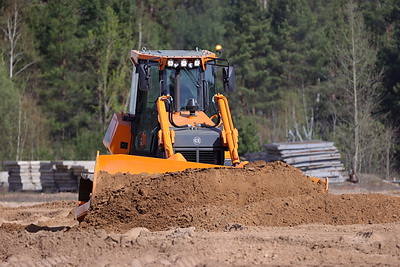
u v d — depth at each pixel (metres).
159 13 159.88
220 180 26.69
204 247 19.70
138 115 36.56
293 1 155.00
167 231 22.94
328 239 20.75
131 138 37.28
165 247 19.78
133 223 25.06
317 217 25.36
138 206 25.58
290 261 18.09
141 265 17.83
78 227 25.19
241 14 156.38
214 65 35.66
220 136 31.69
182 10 158.00
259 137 125.19
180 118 33.19
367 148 103.38
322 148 72.69
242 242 20.47
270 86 151.75
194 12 155.50
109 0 144.38
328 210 25.73
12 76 134.25
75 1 144.75
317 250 19.19
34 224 30.56
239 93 146.75
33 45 137.38
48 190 69.62
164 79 34.88
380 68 126.38
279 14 156.50
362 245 19.78
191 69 35.16
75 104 136.62
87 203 26.38
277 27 154.88
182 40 148.62
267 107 148.25
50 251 20.83
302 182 28.11
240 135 93.94
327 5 169.75
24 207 44.41
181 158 29.17
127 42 135.38
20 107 118.62
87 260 19.34
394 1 142.88
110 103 131.00
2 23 136.50
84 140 112.44
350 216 25.39
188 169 27.19
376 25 148.62
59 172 69.62
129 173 27.53
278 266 17.48
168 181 26.45
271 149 71.31
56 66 138.38
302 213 25.36
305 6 156.25
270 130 139.50
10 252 21.39
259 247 19.67
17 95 122.12
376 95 118.81
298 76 152.62
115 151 37.56
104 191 26.67
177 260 17.92
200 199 25.92
